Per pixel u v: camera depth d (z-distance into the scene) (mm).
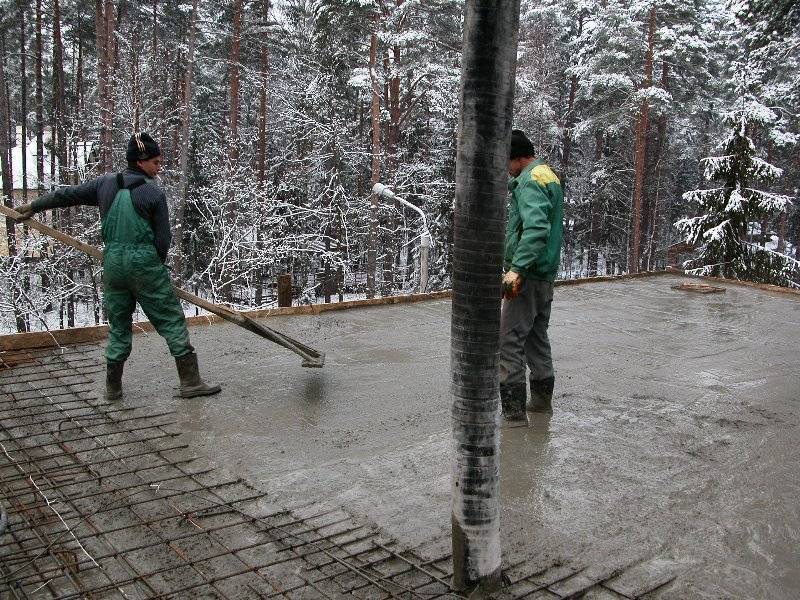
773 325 6535
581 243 33125
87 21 25344
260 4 23219
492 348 1880
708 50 25406
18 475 2936
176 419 3678
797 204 30750
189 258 21422
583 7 28016
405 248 26719
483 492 1957
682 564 2314
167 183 21125
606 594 2121
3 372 4453
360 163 23219
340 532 2506
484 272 1827
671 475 3061
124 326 3902
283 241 18094
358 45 22125
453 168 25547
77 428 3521
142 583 2158
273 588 2133
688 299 7988
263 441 3389
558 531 2533
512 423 3688
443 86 21016
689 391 4371
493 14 1727
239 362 4816
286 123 23234
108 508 2668
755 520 2633
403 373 4602
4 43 25797
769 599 2113
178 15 25312
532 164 3467
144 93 19656
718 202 14727
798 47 11742
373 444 3369
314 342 5438
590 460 3221
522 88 24312
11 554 2316
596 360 5129
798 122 16312
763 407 4055
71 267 17672
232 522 2580
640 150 23391
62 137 24297
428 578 2193
